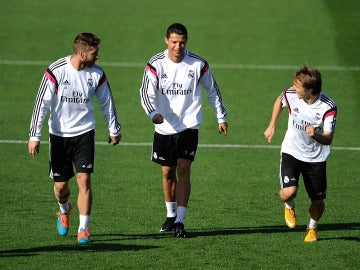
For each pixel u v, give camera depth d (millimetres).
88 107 28297
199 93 30375
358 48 69500
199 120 30328
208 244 28906
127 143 45438
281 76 62125
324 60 66375
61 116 28234
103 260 26812
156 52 68312
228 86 59250
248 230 30922
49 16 77625
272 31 73938
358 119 50969
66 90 27844
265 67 64562
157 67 29875
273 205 34594
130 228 31016
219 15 78438
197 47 69562
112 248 28203
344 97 56281
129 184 37625
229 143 45844
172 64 29891
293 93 28656
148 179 38531
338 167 40969
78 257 27078
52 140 28531
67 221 29328
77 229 30891
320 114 28203
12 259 26766
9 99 55156
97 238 29562
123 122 50000
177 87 30000
